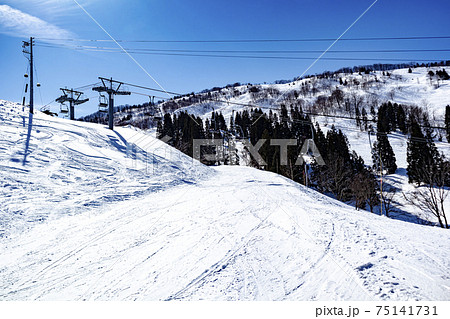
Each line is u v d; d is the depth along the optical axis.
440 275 5.08
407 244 6.77
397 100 137.12
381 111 90.31
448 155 56.31
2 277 5.23
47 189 10.74
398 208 36.28
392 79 177.00
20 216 8.24
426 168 34.84
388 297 4.38
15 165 11.71
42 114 21.23
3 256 6.12
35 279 5.16
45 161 13.29
